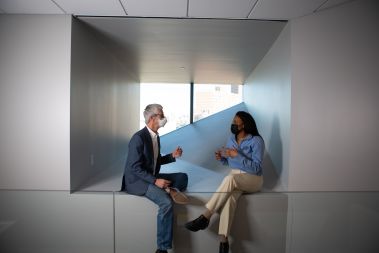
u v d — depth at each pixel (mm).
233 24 2732
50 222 2086
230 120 6223
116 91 4203
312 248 2193
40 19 2430
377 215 2156
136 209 2205
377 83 2473
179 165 4141
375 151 2473
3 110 2418
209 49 3615
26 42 2416
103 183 2834
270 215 2254
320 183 2521
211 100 7055
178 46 3498
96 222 2158
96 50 3193
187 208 2223
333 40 2490
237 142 2635
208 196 2227
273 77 3266
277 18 2574
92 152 3092
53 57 2428
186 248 2248
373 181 2473
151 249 2211
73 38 2500
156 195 2145
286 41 2707
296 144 2533
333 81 2498
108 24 2734
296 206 2205
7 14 2412
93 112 3109
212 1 2246
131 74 5324
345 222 2150
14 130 2428
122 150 4727
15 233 2045
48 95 2426
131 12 2455
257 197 2262
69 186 2463
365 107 2480
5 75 2416
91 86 3023
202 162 4297
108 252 2186
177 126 6984
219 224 2240
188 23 2725
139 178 2256
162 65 4625
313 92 2516
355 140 2486
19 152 2434
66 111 2434
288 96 2621
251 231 2266
